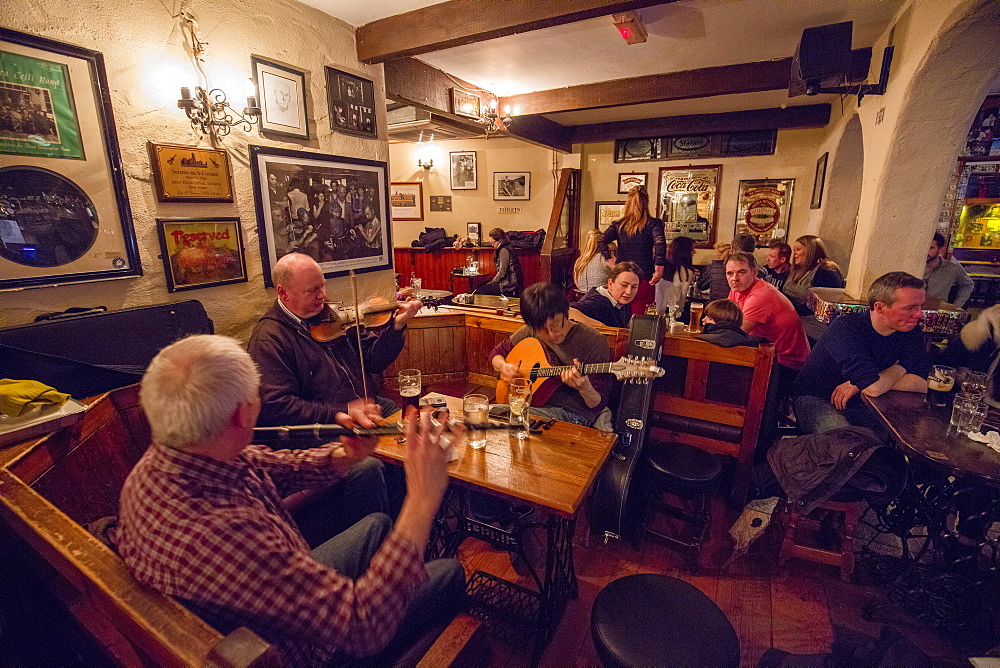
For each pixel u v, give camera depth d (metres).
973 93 2.47
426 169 7.76
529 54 3.59
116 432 1.64
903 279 2.11
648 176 6.80
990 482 1.46
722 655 1.20
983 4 1.99
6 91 1.59
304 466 1.34
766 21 3.00
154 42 1.99
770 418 2.55
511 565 2.09
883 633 1.41
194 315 1.92
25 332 1.52
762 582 2.03
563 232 7.10
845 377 2.24
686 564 2.13
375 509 1.90
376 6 2.64
